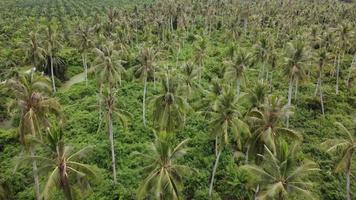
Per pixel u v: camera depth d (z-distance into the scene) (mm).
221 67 75750
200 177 39844
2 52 76875
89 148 28359
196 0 155750
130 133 48531
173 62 81688
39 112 29594
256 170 27156
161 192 26828
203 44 68062
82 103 58688
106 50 51688
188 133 48625
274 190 24609
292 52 50094
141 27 112812
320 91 60688
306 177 40906
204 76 73250
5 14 125062
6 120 53969
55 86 70000
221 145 35438
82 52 68562
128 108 56688
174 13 119812
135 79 68688
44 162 26125
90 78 72938
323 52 61000
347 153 33562
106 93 46438
